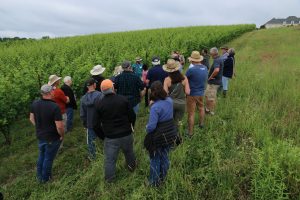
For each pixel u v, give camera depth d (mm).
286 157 5578
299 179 5238
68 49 27578
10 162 8375
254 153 5918
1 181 7516
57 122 6648
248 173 5848
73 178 6762
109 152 6191
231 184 5621
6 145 9750
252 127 7676
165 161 5844
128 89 7961
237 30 52750
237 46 36281
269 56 23172
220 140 6973
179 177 5832
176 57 9719
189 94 7590
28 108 11258
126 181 6246
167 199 5332
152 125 5516
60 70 15305
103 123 6113
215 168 5887
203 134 7656
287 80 12695
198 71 7523
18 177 7527
